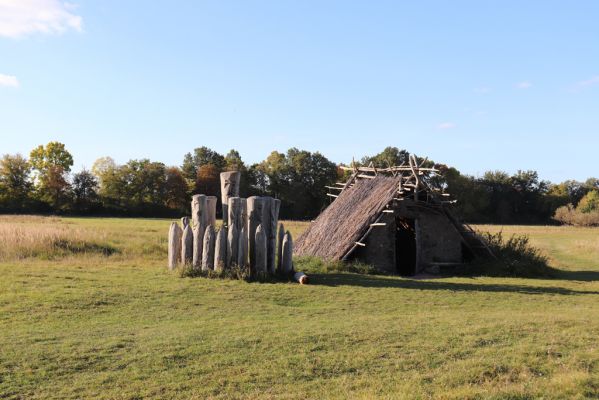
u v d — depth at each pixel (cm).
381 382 838
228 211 1988
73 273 1838
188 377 860
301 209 10294
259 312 1382
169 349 994
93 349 986
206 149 11319
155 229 4331
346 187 3297
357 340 1068
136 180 9412
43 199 9275
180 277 1841
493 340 1074
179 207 9669
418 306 1541
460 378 848
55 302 1376
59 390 801
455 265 2597
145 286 1639
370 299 1619
